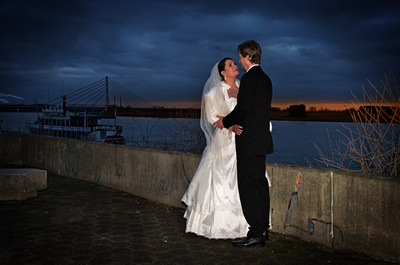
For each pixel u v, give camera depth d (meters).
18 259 2.76
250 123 3.01
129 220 3.82
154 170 4.66
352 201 2.93
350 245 2.95
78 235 3.33
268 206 3.15
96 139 54.81
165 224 3.70
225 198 3.26
